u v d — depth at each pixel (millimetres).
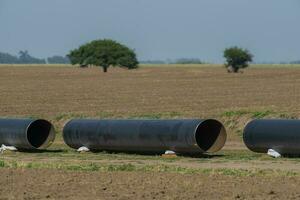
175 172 50469
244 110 100875
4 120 74875
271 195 39656
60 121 107188
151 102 130125
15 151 73250
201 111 108750
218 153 69312
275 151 64562
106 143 69500
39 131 75875
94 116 109188
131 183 44406
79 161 61094
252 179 46250
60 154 69312
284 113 96500
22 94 154500
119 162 60219
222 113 102188
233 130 93625
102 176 47875
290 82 189875
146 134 66500
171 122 66125
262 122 65938
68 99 140375
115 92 158000
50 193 40688
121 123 69062
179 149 65000
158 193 40281
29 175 48719
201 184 43812
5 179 46594
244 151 71625
